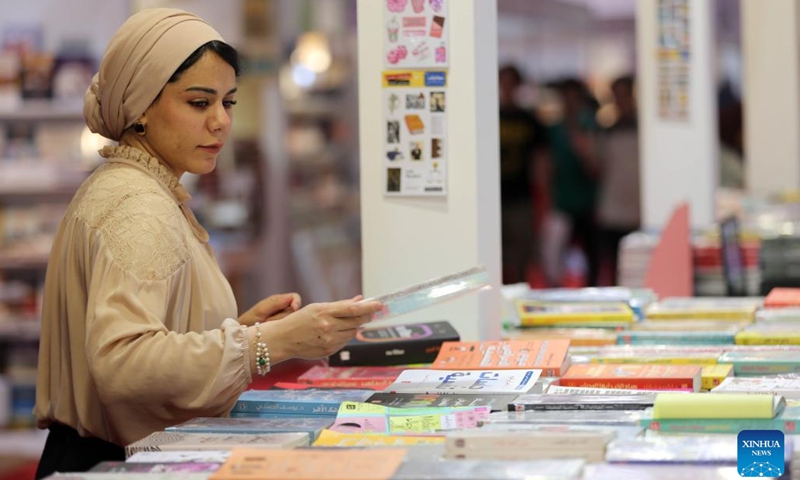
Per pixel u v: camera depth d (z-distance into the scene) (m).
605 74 20.62
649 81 12.47
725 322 6.57
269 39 16.81
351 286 17.91
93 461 4.90
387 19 6.35
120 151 4.99
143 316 4.49
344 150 18.02
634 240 10.70
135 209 4.64
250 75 16.64
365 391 4.99
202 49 4.88
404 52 6.34
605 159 18.23
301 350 4.65
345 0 18.12
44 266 12.70
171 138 4.94
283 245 16.77
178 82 4.88
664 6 12.38
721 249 9.81
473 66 6.29
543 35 19.50
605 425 4.01
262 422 4.39
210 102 4.97
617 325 6.49
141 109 4.89
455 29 6.29
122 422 4.63
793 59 14.85
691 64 12.34
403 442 4.00
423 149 6.37
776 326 6.34
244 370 4.58
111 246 4.56
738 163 19.48
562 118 18.33
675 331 6.25
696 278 10.20
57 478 3.55
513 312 6.91
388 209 6.44
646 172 12.54
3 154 12.65
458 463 3.51
